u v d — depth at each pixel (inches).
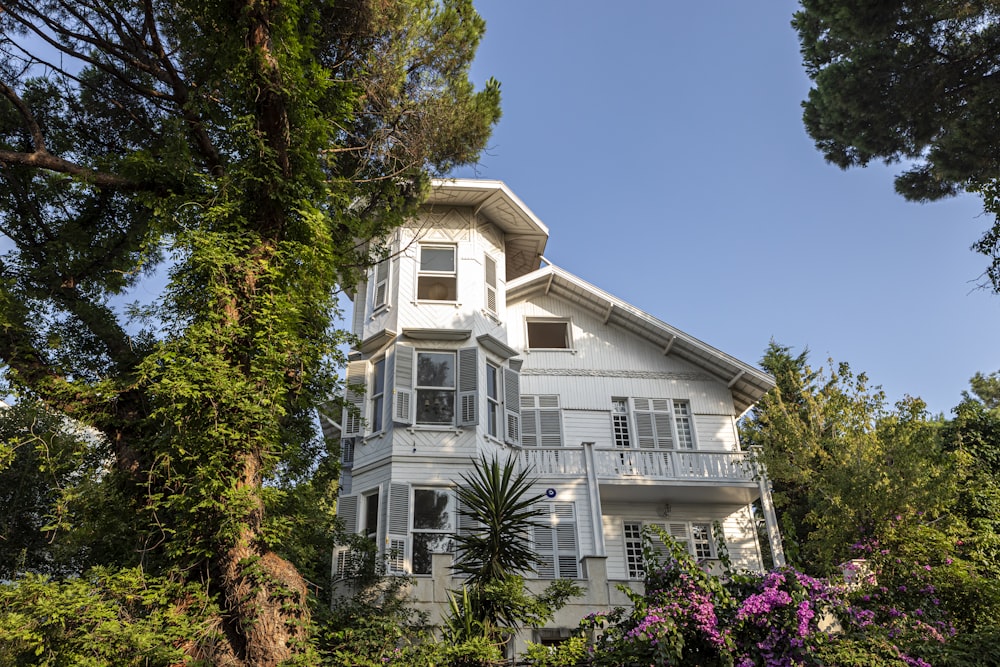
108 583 321.4
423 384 742.5
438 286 798.5
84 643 293.3
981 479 606.2
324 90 424.5
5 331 399.9
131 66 489.1
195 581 347.6
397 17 473.1
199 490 336.8
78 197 492.1
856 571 429.7
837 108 627.8
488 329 787.4
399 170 503.5
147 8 427.5
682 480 753.6
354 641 359.9
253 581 343.0
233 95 409.4
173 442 342.3
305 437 447.2
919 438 606.9
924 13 569.3
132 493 384.2
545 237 880.3
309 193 428.8
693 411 839.1
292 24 400.2
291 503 432.1
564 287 880.9
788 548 389.1
